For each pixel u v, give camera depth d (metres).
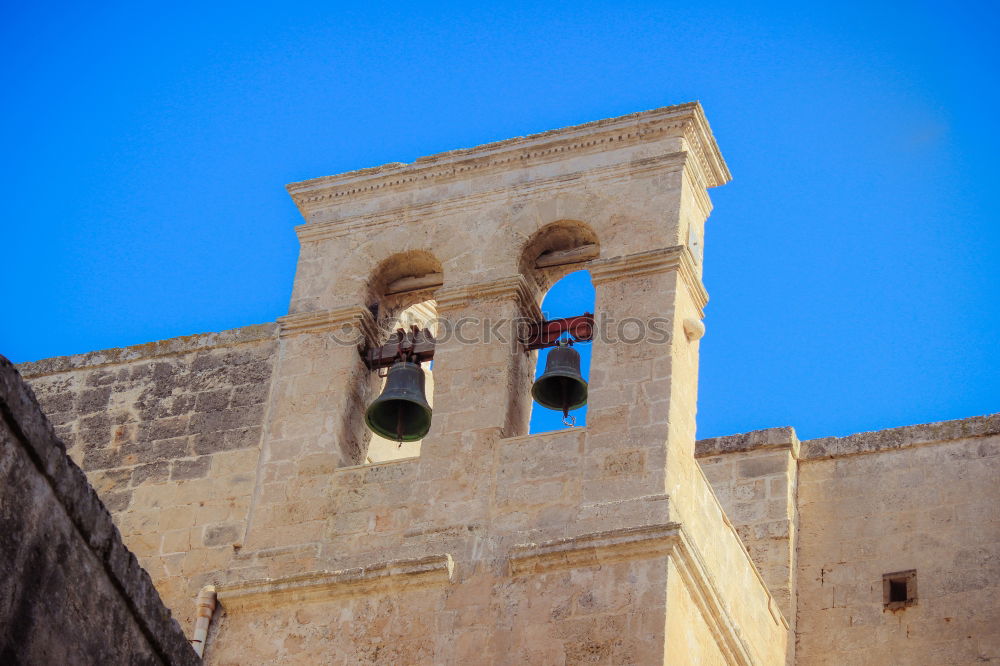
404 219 30.91
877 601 31.53
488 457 27.58
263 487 28.88
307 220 31.67
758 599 29.59
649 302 28.31
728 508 33.00
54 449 15.99
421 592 26.50
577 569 25.77
